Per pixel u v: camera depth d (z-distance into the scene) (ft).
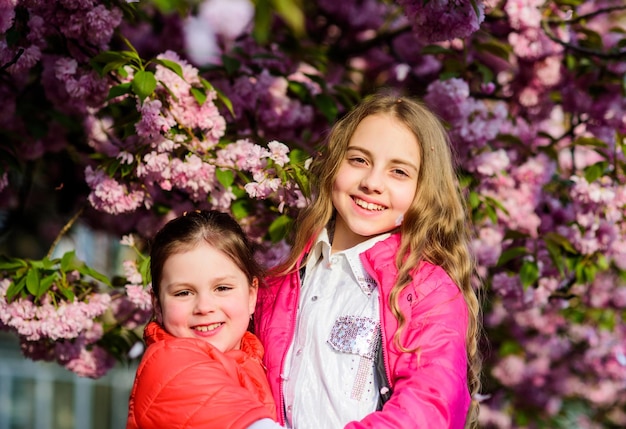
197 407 8.49
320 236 9.95
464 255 9.88
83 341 14.05
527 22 15.40
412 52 19.20
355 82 19.61
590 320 20.38
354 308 9.35
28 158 15.87
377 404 8.98
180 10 12.20
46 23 12.69
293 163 11.37
